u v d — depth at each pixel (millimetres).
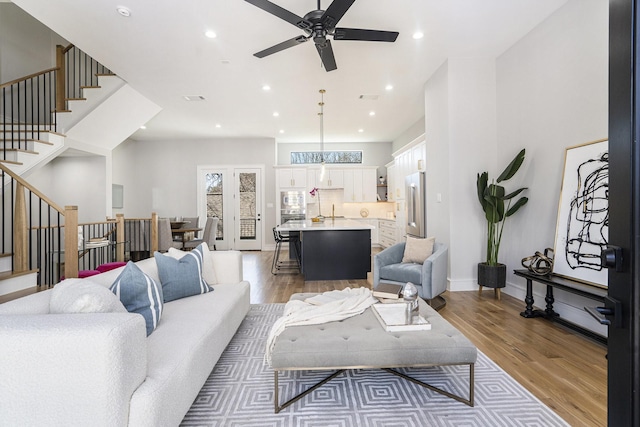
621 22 703
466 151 3939
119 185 7809
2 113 4859
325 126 7156
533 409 1660
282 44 2740
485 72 3932
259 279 4863
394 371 1916
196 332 1732
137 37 3389
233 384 1933
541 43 3191
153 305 1749
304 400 1764
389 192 8414
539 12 3025
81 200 5828
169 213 8359
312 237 4773
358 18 3068
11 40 5008
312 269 4758
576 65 2795
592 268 2506
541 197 3213
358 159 9055
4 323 1073
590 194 2580
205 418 1610
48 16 3020
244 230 8414
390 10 2957
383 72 4297
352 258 4809
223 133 7785
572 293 2611
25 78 4469
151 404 1145
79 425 1029
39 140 4418
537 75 3250
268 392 1848
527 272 3016
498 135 3895
